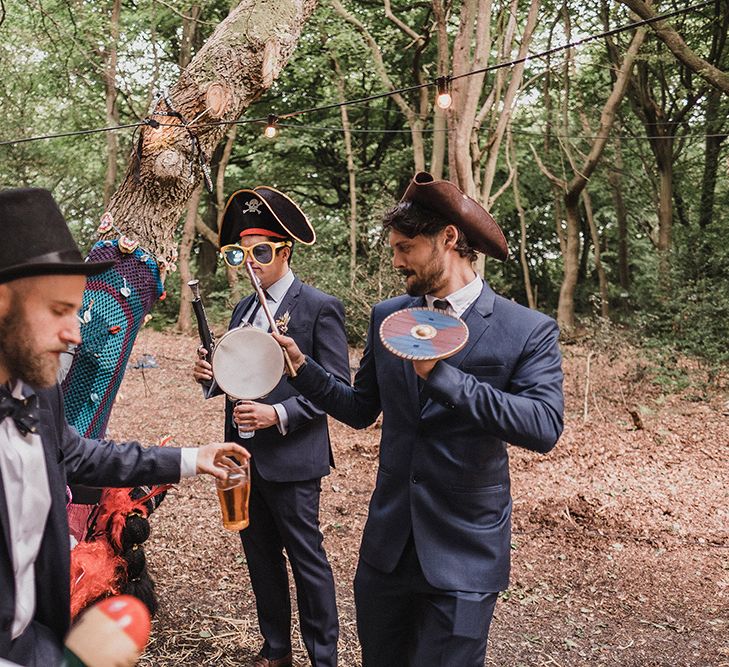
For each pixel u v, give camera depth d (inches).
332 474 267.3
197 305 123.3
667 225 753.6
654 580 187.6
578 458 292.7
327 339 126.0
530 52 699.4
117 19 572.7
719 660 148.4
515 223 959.0
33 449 63.2
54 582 65.8
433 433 89.0
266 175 813.2
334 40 604.1
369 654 95.3
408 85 759.1
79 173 660.1
